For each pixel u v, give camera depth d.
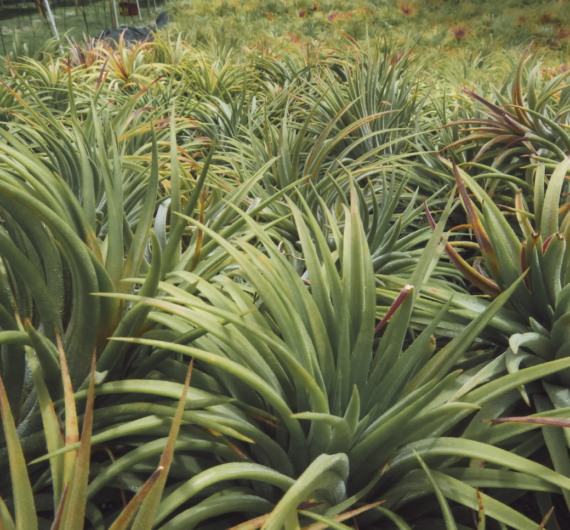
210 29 9.09
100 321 1.16
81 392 1.05
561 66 5.66
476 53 8.21
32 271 1.04
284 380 1.19
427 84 5.36
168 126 3.16
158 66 5.07
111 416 1.10
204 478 0.90
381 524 1.16
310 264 1.27
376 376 1.17
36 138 2.39
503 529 1.06
